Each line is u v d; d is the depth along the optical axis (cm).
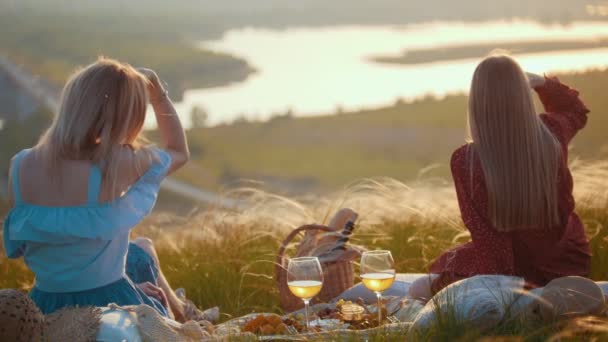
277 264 429
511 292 315
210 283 498
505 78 338
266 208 625
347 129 11275
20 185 314
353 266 456
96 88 312
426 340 296
